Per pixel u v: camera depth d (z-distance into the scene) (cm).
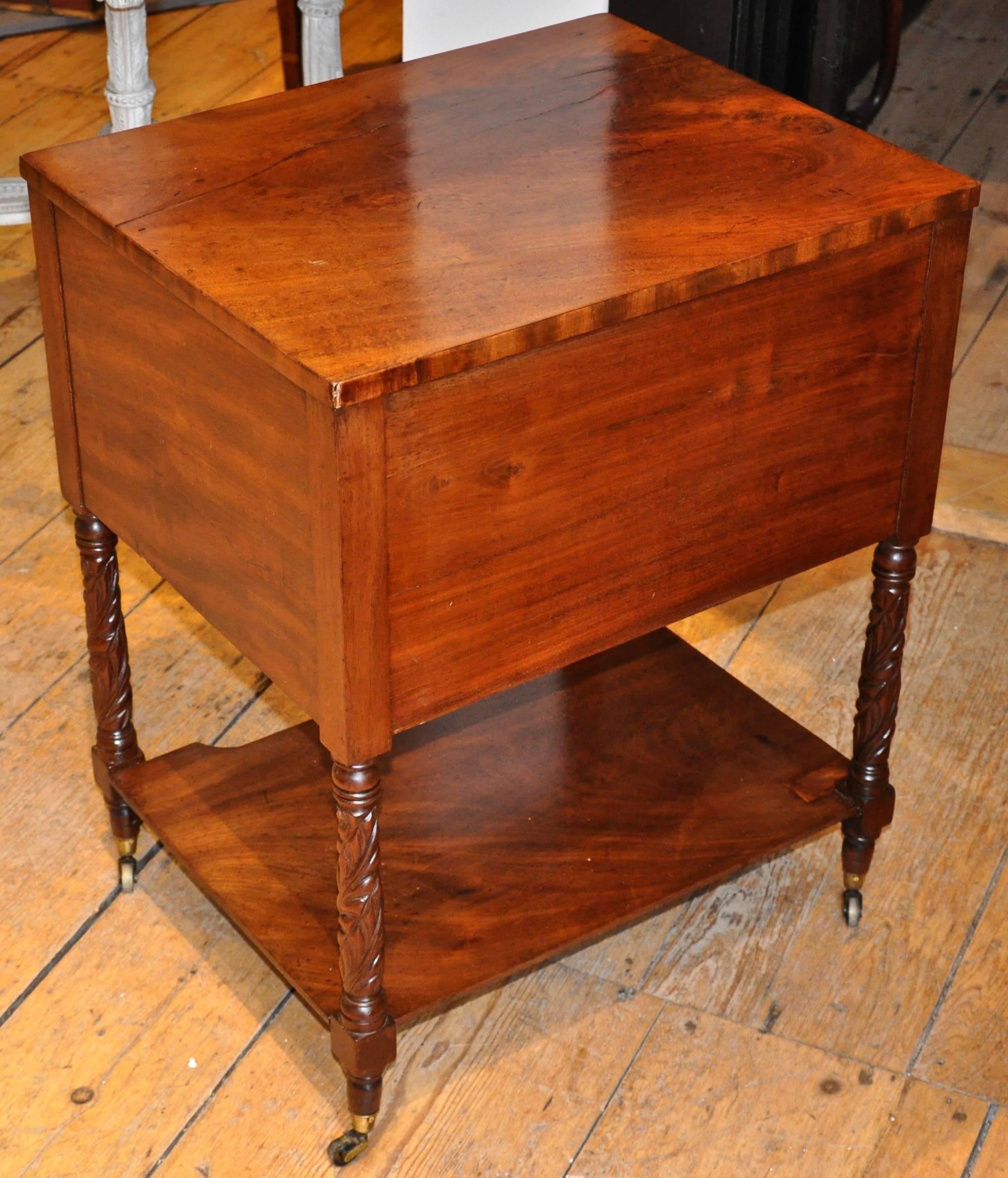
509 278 126
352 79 159
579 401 128
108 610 168
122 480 150
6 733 205
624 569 140
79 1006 171
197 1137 158
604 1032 169
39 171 140
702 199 138
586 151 146
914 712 210
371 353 116
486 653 135
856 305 141
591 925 161
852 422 147
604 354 127
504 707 188
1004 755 204
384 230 133
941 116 270
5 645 218
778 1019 171
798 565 153
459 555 128
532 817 174
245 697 211
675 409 134
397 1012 151
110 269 136
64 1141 158
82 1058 165
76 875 186
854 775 175
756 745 183
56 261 144
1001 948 179
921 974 176
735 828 173
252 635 138
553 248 130
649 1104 162
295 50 323
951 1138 159
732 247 130
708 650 220
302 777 179
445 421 121
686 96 157
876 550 161
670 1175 155
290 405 119
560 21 230
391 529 122
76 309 144
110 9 241
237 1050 167
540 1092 163
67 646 219
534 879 167
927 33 259
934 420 152
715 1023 170
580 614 139
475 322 120
